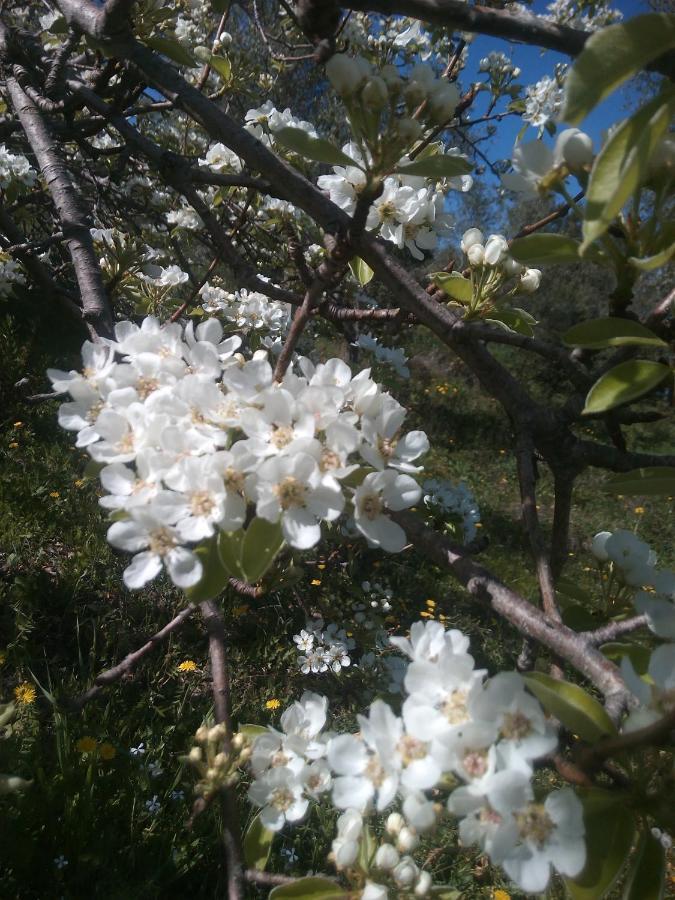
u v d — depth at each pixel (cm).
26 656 72
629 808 21
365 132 28
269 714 76
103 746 61
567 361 30
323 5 27
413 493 27
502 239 36
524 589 121
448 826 61
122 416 27
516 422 30
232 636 86
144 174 88
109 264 65
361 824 26
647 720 21
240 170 65
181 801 60
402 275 30
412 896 26
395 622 97
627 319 25
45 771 60
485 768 20
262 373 28
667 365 23
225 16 64
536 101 73
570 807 20
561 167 24
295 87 132
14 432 109
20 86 58
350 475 27
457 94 29
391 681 81
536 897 58
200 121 35
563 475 31
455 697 21
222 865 56
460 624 102
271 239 77
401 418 29
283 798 32
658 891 21
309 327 92
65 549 91
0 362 117
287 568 36
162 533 24
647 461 30
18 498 95
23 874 52
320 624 84
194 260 107
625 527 161
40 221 92
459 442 196
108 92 59
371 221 43
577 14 83
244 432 27
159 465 25
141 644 80
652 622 24
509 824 19
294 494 24
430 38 73
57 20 53
